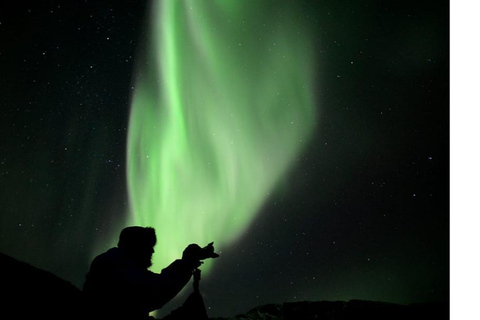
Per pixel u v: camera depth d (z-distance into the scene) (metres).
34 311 2.52
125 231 2.30
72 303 2.48
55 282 2.78
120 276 2.12
